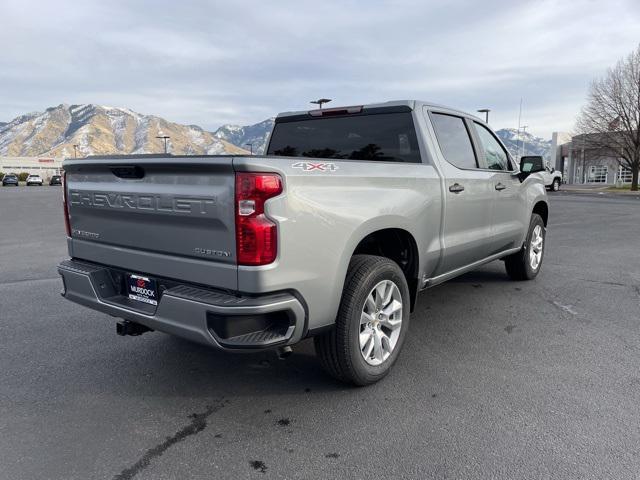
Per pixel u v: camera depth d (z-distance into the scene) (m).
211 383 3.45
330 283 2.89
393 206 3.35
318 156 4.58
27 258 8.47
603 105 42.16
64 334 4.46
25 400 3.22
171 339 4.32
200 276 2.74
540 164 5.18
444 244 4.03
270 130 4.94
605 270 6.89
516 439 2.69
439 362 3.74
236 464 2.51
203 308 2.60
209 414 3.02
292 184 2.66
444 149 4.16
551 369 3.60
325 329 2.96
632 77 40.22
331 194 2.91
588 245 9.29
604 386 3.32
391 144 4.12
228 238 2.59
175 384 3.44
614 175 58.16
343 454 2.58
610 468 2.44
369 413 3.00
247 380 3.49
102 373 3.63
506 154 5.31
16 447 2.68
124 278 3.26
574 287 5.90
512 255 5.96
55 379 3.53
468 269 4.68
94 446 2.68
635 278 6.38
